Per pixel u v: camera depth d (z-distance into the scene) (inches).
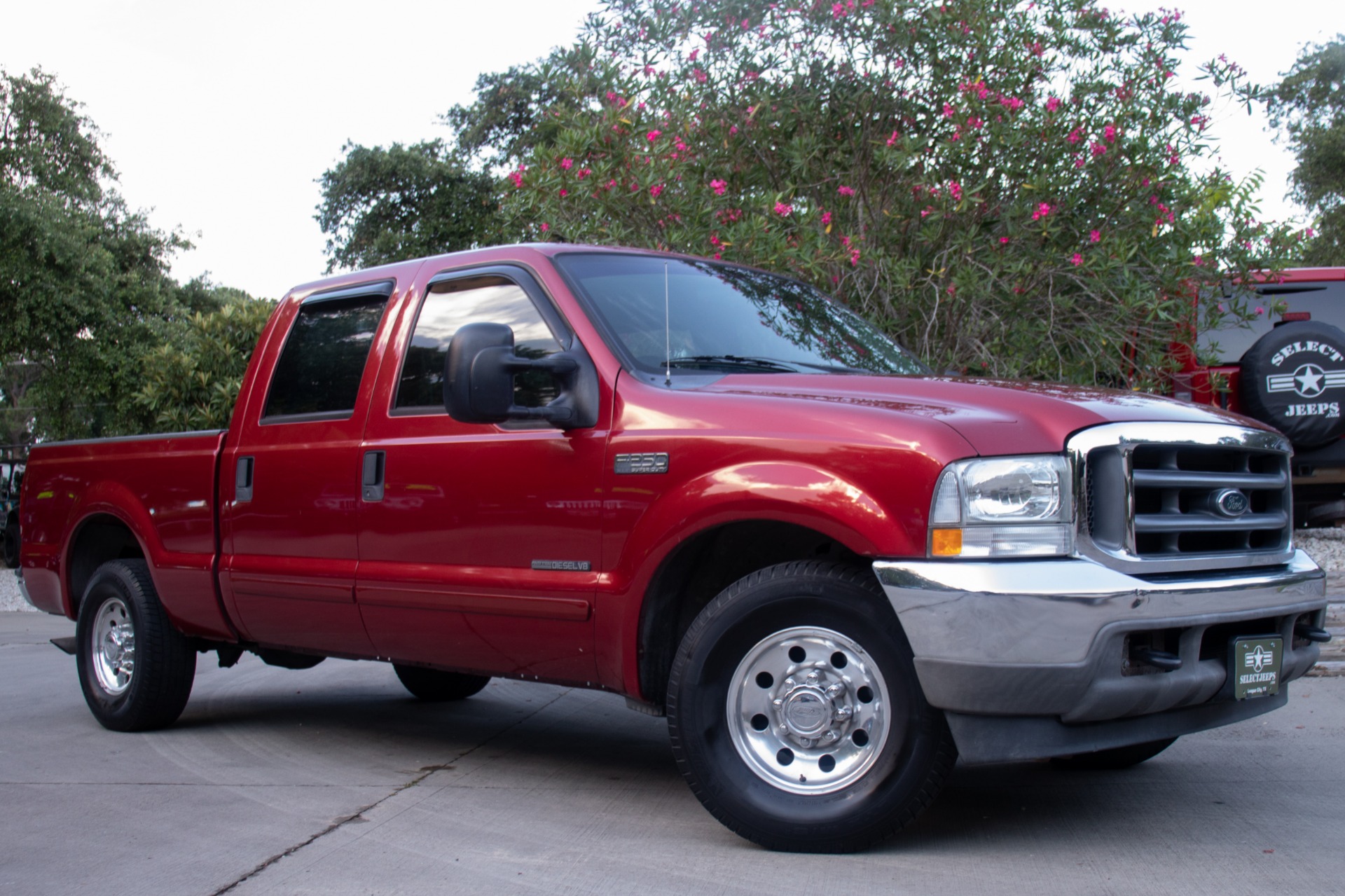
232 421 206.7
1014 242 324.8
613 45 366.6
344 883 130.2
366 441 180.7
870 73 356.5
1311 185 1039.6
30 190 757.3
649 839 146.0
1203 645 135.7
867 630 132.0
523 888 127.9
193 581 206.7
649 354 159.0
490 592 160.9
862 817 132.1
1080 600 123.0
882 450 130.4
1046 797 164.4
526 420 157.2
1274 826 147.6
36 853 142.9
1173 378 343.3
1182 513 136.9
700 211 330.0
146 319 813.2
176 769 189.0
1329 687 237.1
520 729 223.3
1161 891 122.6
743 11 358.9
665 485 144.9
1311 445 420.2
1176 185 325.1
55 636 395.9
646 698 151.5
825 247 317.1
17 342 733.9
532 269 169.6
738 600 138.2
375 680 286.0
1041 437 129.3
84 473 233.8
